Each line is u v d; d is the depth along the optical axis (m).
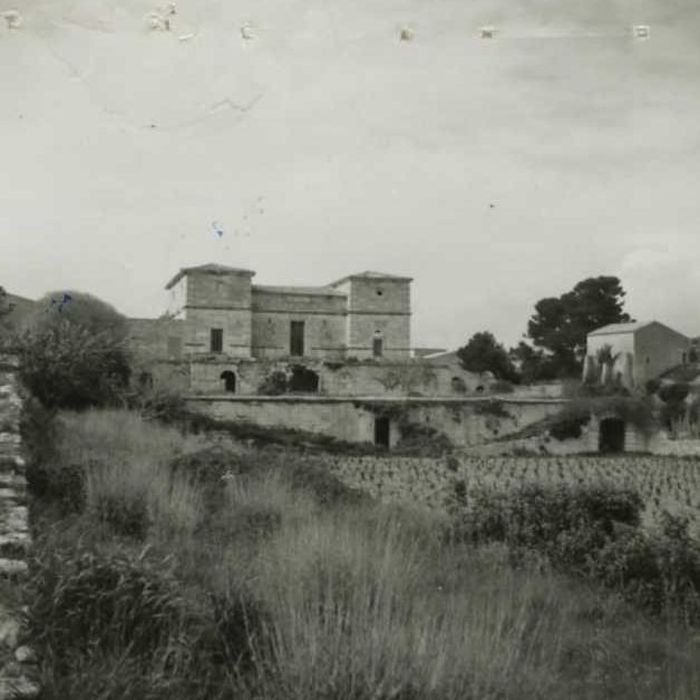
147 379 41.28
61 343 30.70
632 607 11.89
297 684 7.02
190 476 16.84
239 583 9.07
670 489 29.77
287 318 72.81
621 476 34.28
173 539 12.15
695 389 53.03
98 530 11.50
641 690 8.72
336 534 11.44
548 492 15.61
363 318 73.19
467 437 49.31
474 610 9.24
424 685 7.13
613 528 15.27
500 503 15.54
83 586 7.52
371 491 23.45
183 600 7.95
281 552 10.38
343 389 61.00
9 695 5.93
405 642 7.59
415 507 17.78
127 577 7.74
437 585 11.38
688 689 8.75
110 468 14.16
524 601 10.72
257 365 60.62
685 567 12.49
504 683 7.67
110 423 25.16
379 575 9.62
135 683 6.77
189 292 68.94
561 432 49.59
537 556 13.53
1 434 13.23
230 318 69.62
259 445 39.97
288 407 46.09
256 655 7.55
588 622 11.04
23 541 8.21
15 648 6.54
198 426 41.12
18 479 10.49
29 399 19.84
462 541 14.59
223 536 12.92
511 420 50.00
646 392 54.19
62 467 13.99
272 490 15.69
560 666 9.30
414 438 48.09
